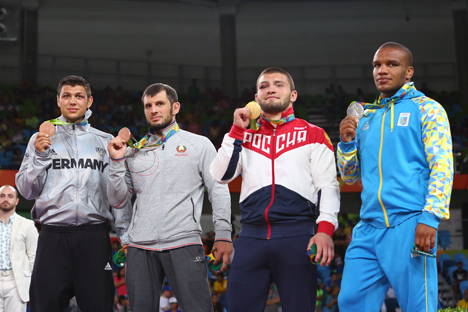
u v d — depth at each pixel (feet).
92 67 56.59
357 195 42.14
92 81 56.39
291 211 8.49
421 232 7.22
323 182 8.73
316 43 61.21
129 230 9.50
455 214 41.93
